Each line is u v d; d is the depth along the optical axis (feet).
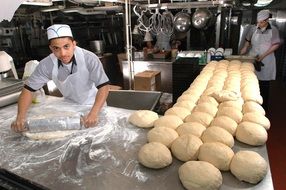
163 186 3.15
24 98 5.22
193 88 6.75
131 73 9.60
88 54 5.50
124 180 3.28
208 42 16.47
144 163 3.52
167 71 13.30
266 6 17.52
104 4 10.60
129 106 7.42
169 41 15.83
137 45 16.88
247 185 3.13
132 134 4.54
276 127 11.40
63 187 3.18
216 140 3.91
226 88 6.65
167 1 11.69
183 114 5.01
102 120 5.13
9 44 13.85
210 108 5.10
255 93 6.12
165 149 3.70
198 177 3.04
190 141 3.78
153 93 7.21
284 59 19.07
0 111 6.05
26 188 3.32
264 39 11.34
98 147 4.12
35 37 15.25
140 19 10.09
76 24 18.94
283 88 17.51
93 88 6.21
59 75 5.59
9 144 4.36
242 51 13.10
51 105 6.12
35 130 4.56
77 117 4.77
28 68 7.45
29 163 3.76
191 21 10.81
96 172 3.47
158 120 4.73
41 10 11.93
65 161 3.77
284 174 8.07
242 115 4.88
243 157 3.37
